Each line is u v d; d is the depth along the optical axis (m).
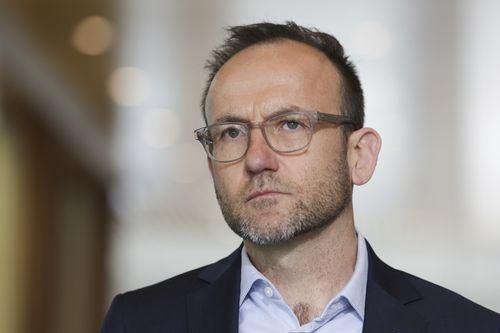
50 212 12.33
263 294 2.15
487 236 14.58
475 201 13.37
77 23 7.83
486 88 10.02
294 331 2.08
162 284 2.37
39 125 11.18
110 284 15.68
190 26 8.04
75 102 10.45
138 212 15.24
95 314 15.05
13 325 11.02
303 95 2.10
